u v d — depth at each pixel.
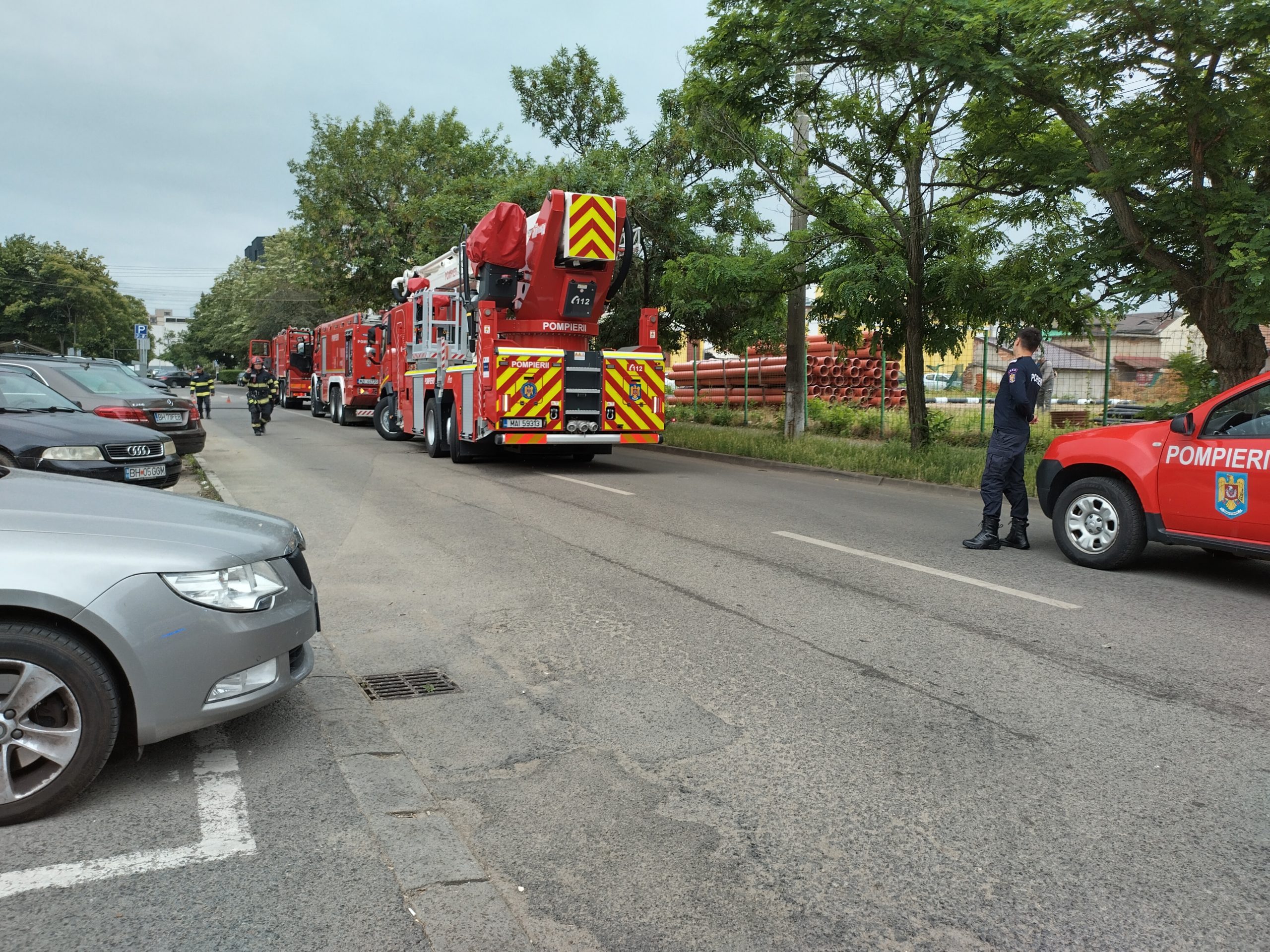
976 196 13.18
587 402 13.88
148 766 3.62
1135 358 16.20
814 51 11.42
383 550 7.84
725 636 5.45
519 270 13.88
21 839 3.05
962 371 25.45
